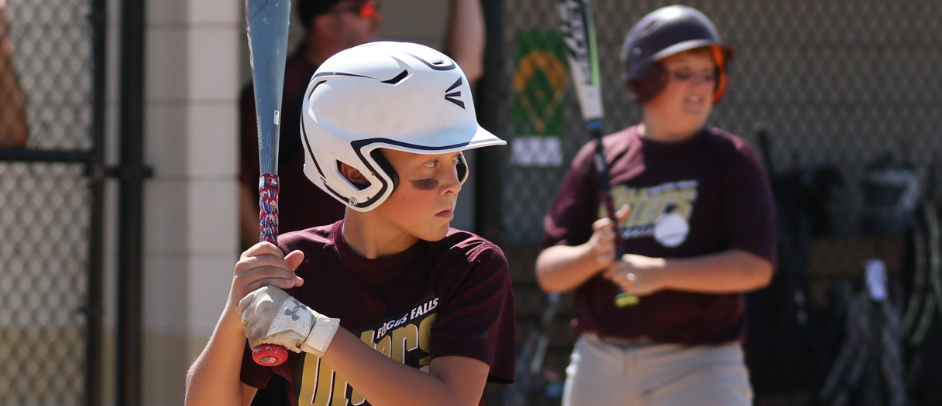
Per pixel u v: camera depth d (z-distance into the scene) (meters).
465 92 6.20
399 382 5.81
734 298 10.88
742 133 23.38
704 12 22.89
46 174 14.68
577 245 11.75
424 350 6.31
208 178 13.02
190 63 12.98
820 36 23.47
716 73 11.47
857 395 17.67
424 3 18.05
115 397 12.91
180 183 13.04
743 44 23.19
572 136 21.64
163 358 13.11
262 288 5.91
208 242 13.02
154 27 13.09
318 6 11.35
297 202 10.61
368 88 6.02
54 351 14.77
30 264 14.77
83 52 14.53
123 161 12.95
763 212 10.75
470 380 6.04
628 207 10.84
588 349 11.46
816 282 21.17
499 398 15.28
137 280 12.87
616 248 10.77
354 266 6.42
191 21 12.98
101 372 12.97
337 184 6.21
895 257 21.61
